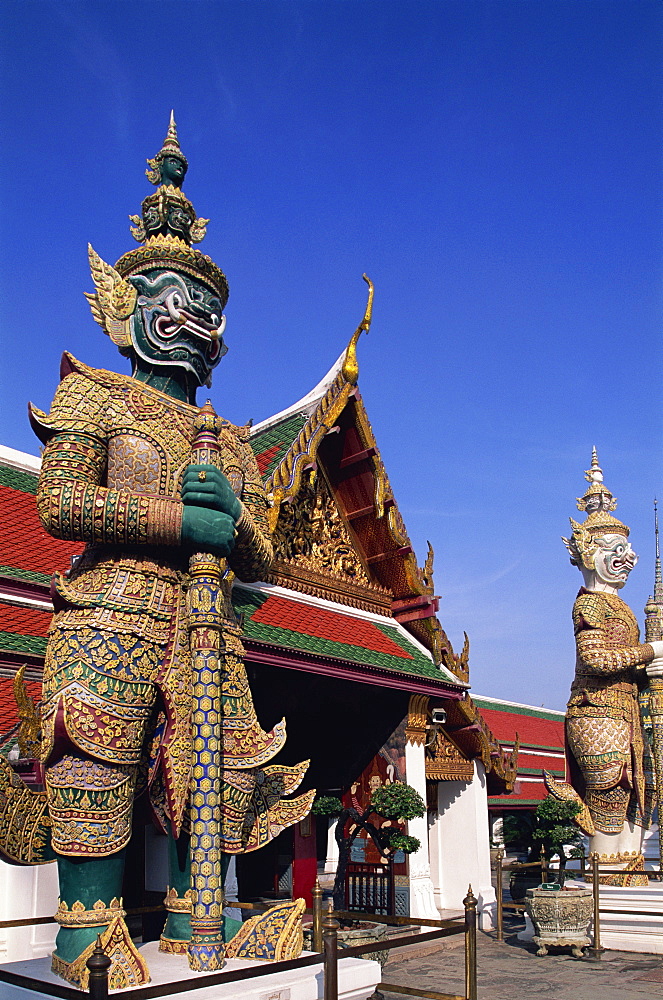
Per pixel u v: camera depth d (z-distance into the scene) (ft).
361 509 49.06
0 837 21.30
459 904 55.42
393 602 51.31
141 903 37.17
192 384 26.45
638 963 42.70
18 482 43.06
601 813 50.57
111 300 25.43
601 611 51.70
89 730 20.57
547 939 44.52
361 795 48.98
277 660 37.32
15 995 19.72
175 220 26.94
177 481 23.36
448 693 49.24
